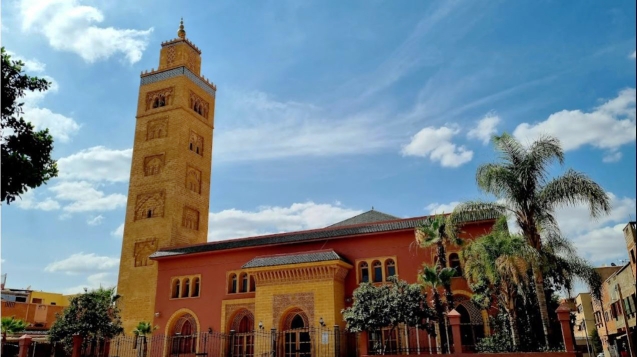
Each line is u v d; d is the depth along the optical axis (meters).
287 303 35.06
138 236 48.28
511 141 26.70
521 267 24.38
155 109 52.66
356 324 28.34
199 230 51.31
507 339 27.67
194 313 40.81
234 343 38.19
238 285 40.12
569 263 25.64
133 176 50.94
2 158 16.08
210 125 56.53
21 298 66.19
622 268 45.34
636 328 42.12
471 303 33.00
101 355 43.81
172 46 55.28
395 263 35.78
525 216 25.50
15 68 16.91
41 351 47.81
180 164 49.94
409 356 26.27
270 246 39.94
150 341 41.69
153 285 45.69
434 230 30.47
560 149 25.48
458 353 25.16
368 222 42.53
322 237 38.16
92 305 36.88
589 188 23.67
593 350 59.28
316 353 32.97
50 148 18.05
